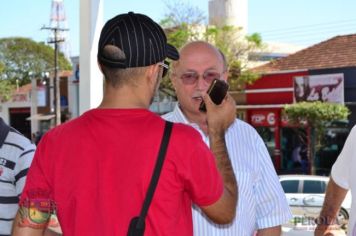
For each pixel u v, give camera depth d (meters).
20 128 44.16
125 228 1.61
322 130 20.44
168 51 1.81
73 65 38.56
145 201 1.62
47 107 41.06
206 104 1.89
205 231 2.36
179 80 2.60
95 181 1.67
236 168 2.50
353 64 22.23
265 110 24.67
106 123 1.70
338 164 3.08
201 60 2.55
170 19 26.72
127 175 1.63
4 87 44.44
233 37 26.53
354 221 2.89
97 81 4.92
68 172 1.71
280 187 2.64
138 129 1.69
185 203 1.74
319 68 22.30
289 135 23.64
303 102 21.25
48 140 1.80
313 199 9.29
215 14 31.23
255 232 2.66
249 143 2.62
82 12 4.91
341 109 19.88
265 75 24.75
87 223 1.65
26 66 56.72
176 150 1.66
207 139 2.55
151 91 1.77
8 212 2.73
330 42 25.34
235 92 26.05
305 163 22.58
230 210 1.79
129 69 1.70
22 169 2.71
